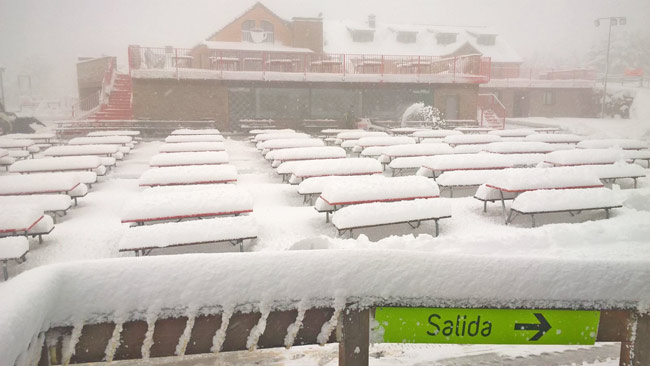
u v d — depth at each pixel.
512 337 1.76
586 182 8.60
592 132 28.28
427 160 11.24
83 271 1.60
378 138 15.72
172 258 1.68
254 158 16.31
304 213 8.95
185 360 3.67
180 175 9.70
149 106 24.69
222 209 7.30
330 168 10.22
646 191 9.32
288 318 1.71
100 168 12.16
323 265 1.70
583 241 6.01
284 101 27.36
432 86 27.84
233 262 1.69
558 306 1.75
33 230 7.07
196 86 25.20
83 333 1.59
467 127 26.72
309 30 40.69
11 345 1.22
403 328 1.73
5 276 6.00
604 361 3.52
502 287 1.72
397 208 7.25
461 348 3.72
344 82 26.58
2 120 25.66
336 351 3.79
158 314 1.61
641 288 1.77
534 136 17.59
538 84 41.50
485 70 29.19
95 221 8.47
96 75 33.06
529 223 8.14
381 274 1.70
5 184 8.84
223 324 1.66
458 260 1.76
